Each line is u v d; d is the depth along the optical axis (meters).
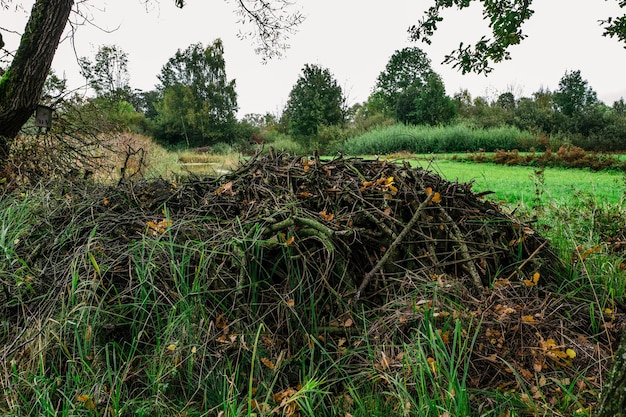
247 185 3.02
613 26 4.99
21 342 2.14
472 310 2.27
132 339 2.13
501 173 13.40
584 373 2.04
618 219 4.50
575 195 5.95
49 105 5.87
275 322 2.31
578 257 3.12
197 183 3.22
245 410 1.86
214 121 44.19
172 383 1.96
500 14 5.28
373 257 2.68
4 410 1.83
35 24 5.14
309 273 2.37
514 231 2.97
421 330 2.11
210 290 2.27
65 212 3.02
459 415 1.67
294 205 2.66
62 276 2.35
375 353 2.10
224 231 2.45
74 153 6.23
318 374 2.11
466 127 28.88
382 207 2.81
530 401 1.76
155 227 2.47
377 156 3.31
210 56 43.75
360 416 1.81
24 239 2.80
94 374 1.91
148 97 57.34
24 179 5.12
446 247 2.79
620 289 2.86
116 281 2.35
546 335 2.22
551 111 33.97
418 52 47.62
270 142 42.78
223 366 2.04
